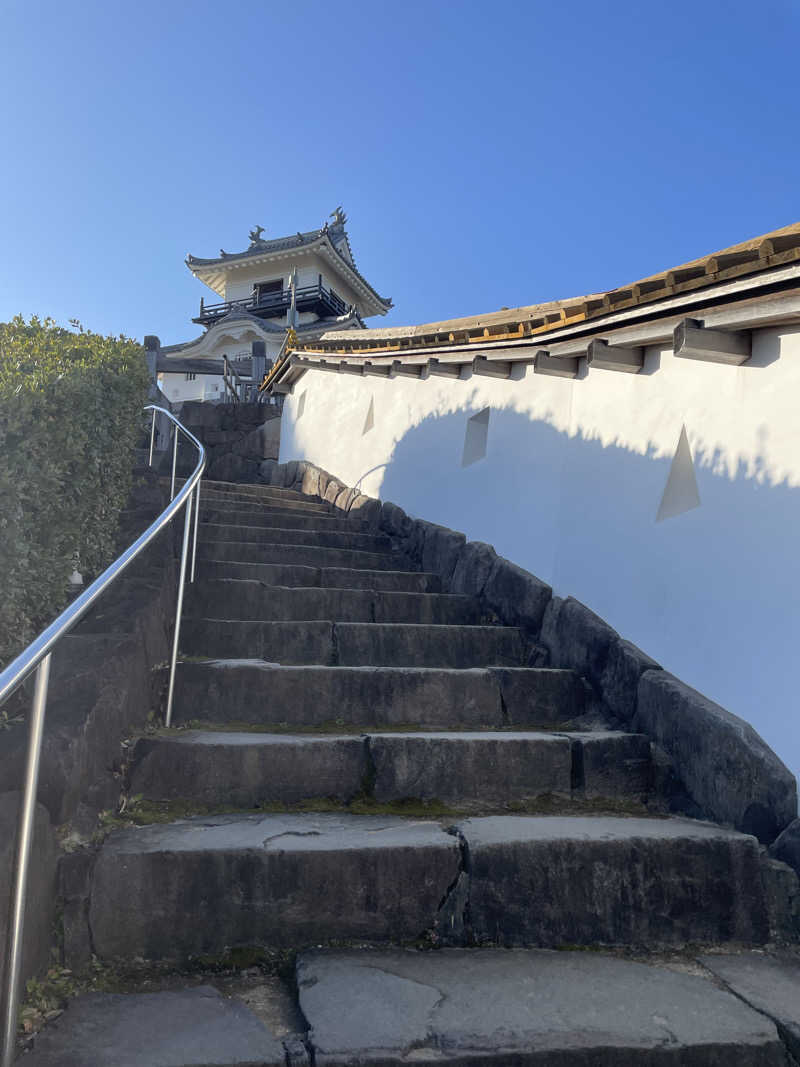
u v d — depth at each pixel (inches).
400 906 104.9
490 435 248.2
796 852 116.3
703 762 136.3
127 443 191.0
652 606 165.9
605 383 196.5
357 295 1611.7
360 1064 76.6
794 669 128.5
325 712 156.1
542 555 210.8
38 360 150.4
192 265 1558.8
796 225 127.8
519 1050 79.4
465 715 163.8
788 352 139.9
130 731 131.9
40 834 89.6
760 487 141.6
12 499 112.8
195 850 100.7
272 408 486.0
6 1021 71.9
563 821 123.0
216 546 238.8
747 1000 93.0
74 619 81.0
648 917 109.7
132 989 90.6
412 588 240.5
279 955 99.5
